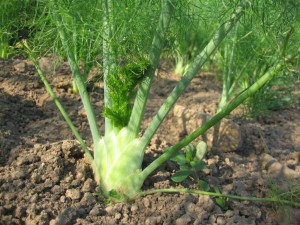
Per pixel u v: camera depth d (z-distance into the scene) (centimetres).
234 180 60
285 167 65
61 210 50
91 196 52
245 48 87
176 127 76
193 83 110
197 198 54
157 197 53
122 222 50
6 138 62
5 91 82
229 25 47
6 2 75
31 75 90
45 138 67
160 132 74
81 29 54
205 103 94
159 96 96
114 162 52
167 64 121
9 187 51
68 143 58
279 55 47
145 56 53
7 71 88
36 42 64
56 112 78
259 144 74
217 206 53
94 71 83
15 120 72
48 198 51
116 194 52
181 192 54
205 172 60
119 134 53
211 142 71
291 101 99
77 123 74
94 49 52
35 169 54
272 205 55
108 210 51
